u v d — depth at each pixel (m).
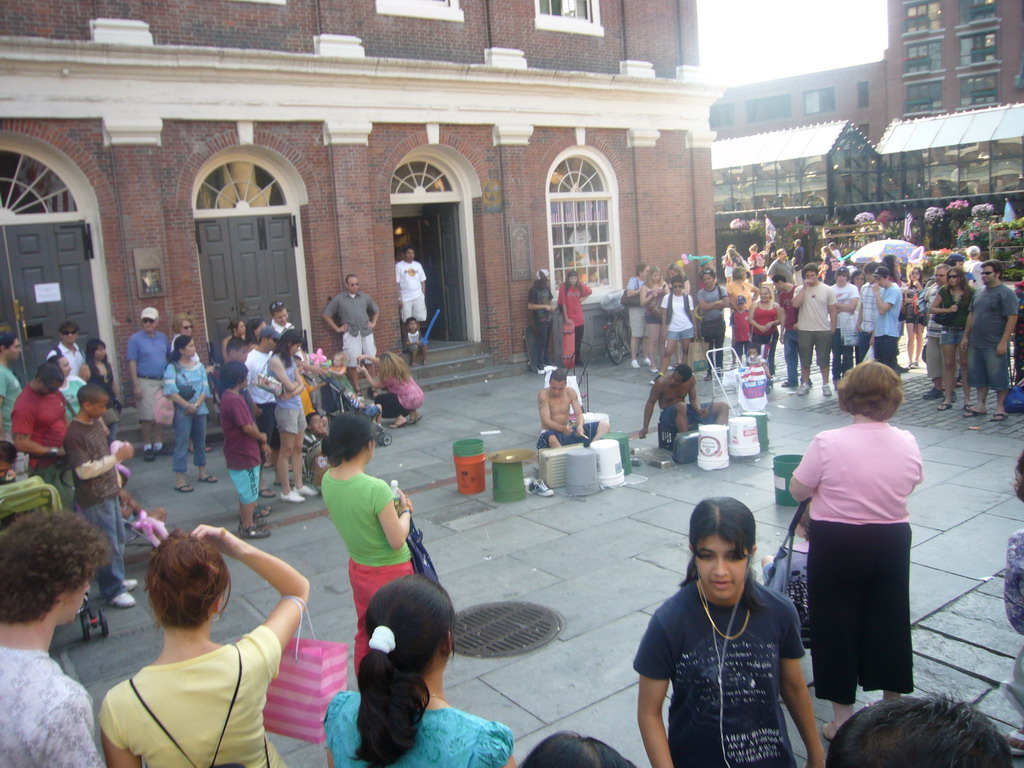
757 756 2.82
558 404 9.32
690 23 17.52
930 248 32.31
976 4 54.59
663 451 9.88
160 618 2.52
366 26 13.29
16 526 2.52
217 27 11.83
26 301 10.77
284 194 12.97
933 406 11.59
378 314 13.60
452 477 9.61
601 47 16.28
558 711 4.71
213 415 11.65
